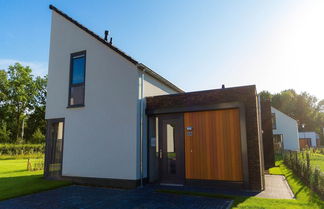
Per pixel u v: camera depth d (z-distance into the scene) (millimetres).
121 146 9000
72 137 10117
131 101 9039
